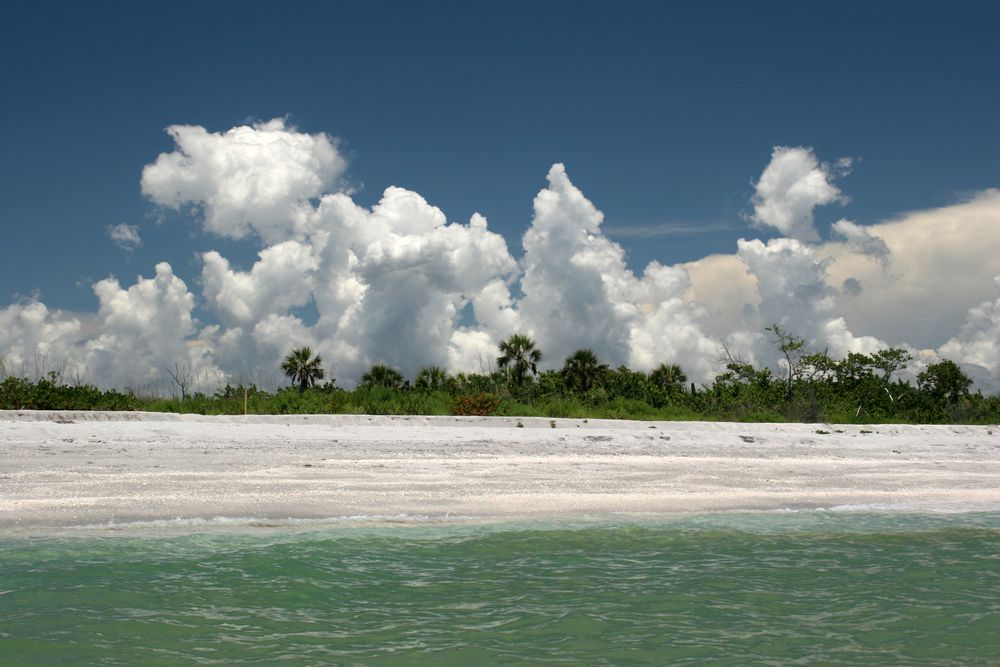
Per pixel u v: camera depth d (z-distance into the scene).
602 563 7.91
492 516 9.66
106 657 5.21
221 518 8.88
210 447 14.49
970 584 7.46
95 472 11.13
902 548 8.81
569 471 13.11
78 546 7.68
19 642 5.40
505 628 6.04
